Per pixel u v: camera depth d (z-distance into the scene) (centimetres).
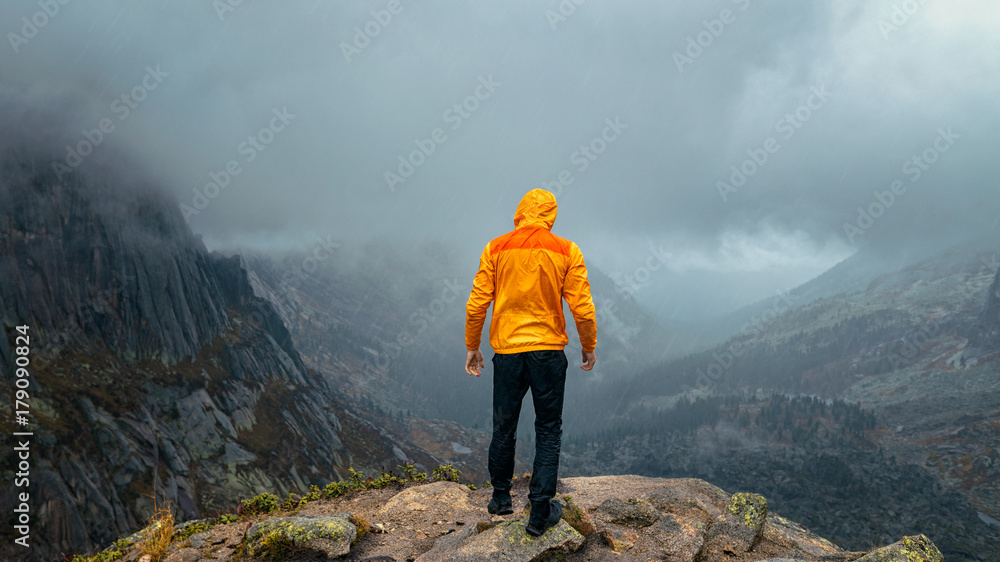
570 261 400
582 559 411
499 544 408
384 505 648
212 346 16438
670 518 461
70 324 12369
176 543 557
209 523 636
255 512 681
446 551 434
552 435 411
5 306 11269
